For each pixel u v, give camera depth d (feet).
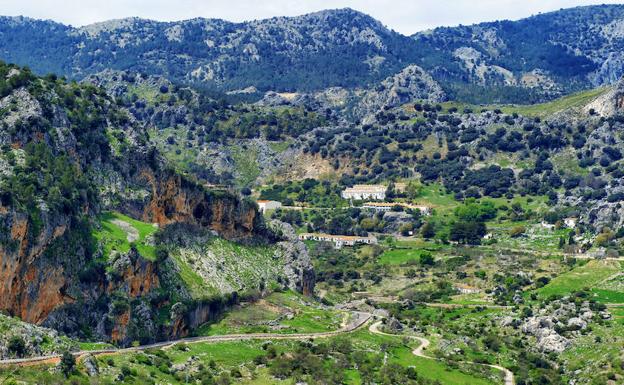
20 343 636.89
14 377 588.09
